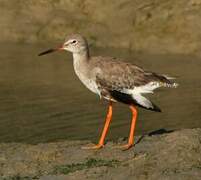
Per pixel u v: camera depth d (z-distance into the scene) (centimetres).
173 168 1084
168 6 2809
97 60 1254
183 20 2730
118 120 1759
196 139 1214
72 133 1620
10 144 1362
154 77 1227
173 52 2625
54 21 2908
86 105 1909
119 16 2864
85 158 1206
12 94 2023
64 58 2553
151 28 2756
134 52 2645
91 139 1569
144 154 1181
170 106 1916
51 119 1755
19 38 2873
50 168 1167
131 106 1235
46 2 3023
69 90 2078
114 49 2689
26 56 2580
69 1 3009
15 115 1789
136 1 2914
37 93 2042
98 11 2922
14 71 2330
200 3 2789
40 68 2380
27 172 1159
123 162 1149
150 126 1705
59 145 1322
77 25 2877
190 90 2083
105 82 1230
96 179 1066
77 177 1088
